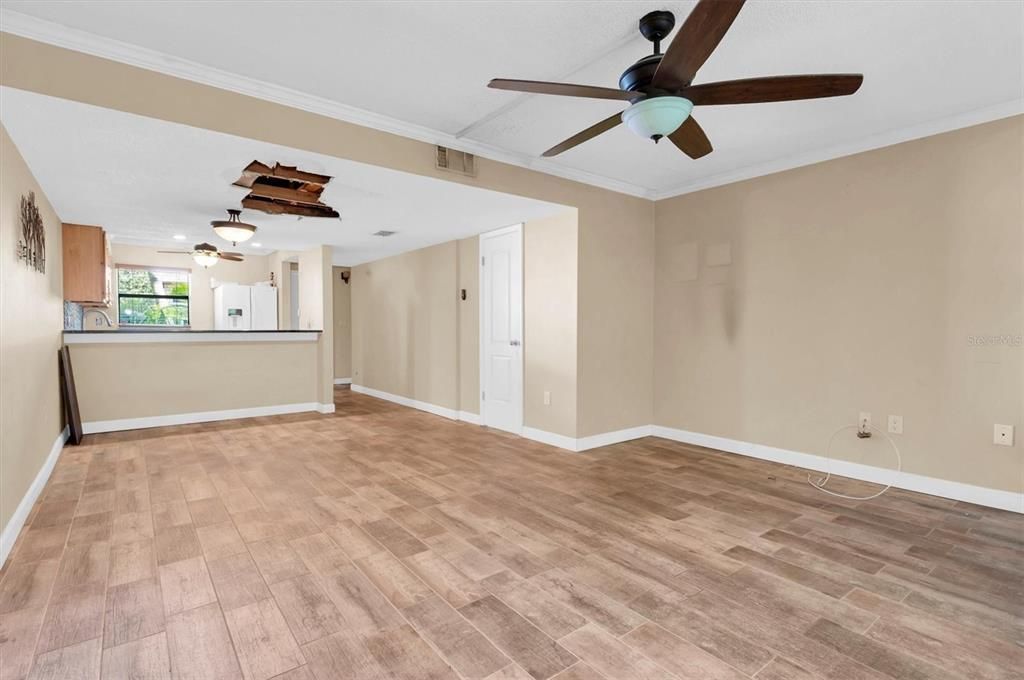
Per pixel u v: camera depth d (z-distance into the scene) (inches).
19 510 103.8
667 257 187.2
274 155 115.5
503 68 99.6
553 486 133.5
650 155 148.3
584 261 168.9
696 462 156.6
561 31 86.9
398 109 118.3
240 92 104.3
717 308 171.6
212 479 137.3
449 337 229.5
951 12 81.0
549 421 179.3
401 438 187.8
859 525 107.7
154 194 149.6
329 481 136.5
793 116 121.0
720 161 154.5
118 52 91.0
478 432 198.4
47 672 61.6
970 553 94.5
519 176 150.8
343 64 98.2
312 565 89.4
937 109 117.3
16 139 103.6
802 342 149.9
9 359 98.1
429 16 82.6
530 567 89.4
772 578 85.6
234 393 223.9
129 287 296.0
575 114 120.7
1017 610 76.0
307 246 249.0
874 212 134.8
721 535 102.9
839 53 93.3
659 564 90.6
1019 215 112.7
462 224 192.9
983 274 117.7
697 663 64.3
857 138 135.3
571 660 64.9
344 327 342.6
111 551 94.1
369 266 298.0
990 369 117.1
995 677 61.6
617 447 175.2
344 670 62.6
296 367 240.4
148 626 71.1
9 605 76.0
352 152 119.1
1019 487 113.7
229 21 83.9
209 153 113.8
